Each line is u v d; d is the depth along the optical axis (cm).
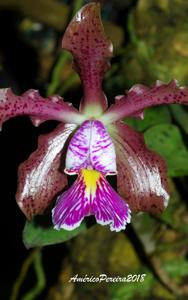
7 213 52
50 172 34
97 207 33
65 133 34
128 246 45
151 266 44
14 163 51
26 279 51
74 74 48
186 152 37
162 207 34
